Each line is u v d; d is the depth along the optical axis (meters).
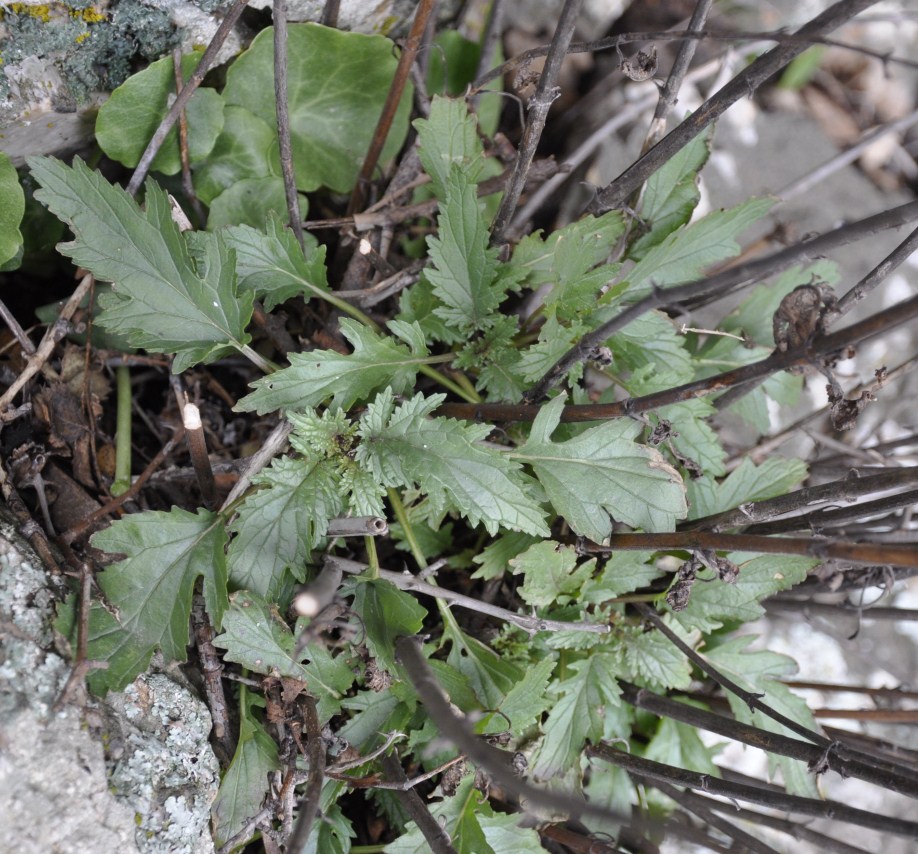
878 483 0.31
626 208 0.40
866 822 0.32
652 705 0.40
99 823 0.32
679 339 0.41
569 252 0.38
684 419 0.40
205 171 0.42
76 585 0.35
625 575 0.40
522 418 0.38
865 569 0.40
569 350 0.37
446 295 0.40
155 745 0.34
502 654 0.40
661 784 0.41
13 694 0.32
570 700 0.39
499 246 0.40
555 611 0.40
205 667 0.37
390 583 0.37
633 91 0.53
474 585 0.42
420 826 0.35
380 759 0.37
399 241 0.45
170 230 0.37
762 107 0.56
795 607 0.44
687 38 0.34
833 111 0.57
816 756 0.34
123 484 0.40
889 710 0.42
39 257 0.42
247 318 0.38
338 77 0.43
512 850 0.38
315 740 0.35
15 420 0.39
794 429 0.46
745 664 0.42
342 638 0.37
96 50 0.38
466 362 0.40
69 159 0.42
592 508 0.37
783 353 0.31
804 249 0.29
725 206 0.54
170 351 0.38
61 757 0.32
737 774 0.44
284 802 0.36
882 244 0.55
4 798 0.31
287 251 0.40
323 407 0.40
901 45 0.57
